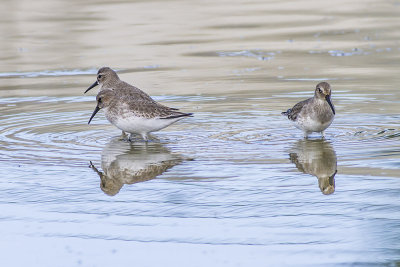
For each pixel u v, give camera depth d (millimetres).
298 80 20375
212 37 27734
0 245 8883
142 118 14234
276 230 9117
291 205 10008
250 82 20312
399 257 8195
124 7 34719
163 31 29078
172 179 11438
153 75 21578
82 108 17781
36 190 10969
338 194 10414
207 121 16078
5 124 15922
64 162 12656
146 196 10602
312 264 8078
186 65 23094
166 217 9688
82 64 23594
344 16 31484
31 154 13227
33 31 29453
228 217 9625
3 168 12227
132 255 8484
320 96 13836
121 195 10680
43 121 16281
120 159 12828
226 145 13773
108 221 9602
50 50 25953
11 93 19578
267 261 8203
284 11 33344
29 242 8961
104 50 25781
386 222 9219
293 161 12367
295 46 25594
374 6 33906
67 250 8703
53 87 20406
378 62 22422
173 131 15250
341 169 11734
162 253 8516
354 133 14594
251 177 11406
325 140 14023
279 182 11102
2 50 26156
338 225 9195
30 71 22766
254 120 16078
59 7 35125
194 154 13086
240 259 8273
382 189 10539
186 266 8141
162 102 17984
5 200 10516
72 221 9633
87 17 32281
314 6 34500
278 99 18109
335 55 23812
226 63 23219
